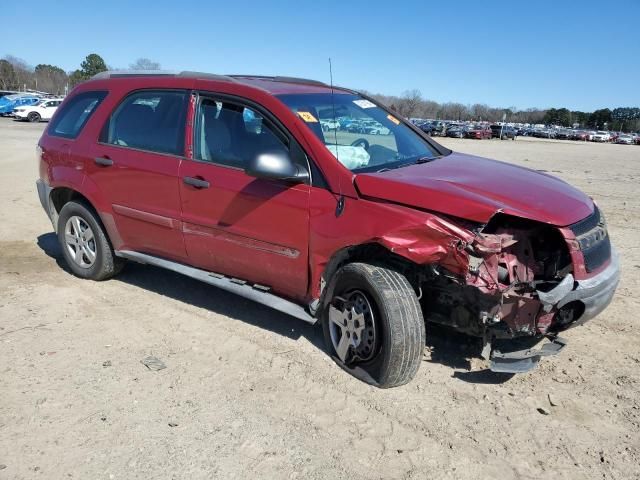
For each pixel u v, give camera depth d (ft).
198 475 9.50
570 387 12.39
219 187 13.93
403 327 11.43
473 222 10.95
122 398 11.65
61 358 13.23
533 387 12.36
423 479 9.55
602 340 14.51
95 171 16.76
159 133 15.48
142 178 15.55
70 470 9.55
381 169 13.03
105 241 17.34
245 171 12.57
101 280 18.25
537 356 11.84
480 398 11.89
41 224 25.93
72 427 10.68
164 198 15.16
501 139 192.65
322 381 12.41
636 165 76.48
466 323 12.01
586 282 11.46
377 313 11.91
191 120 14.83
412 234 11.16
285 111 13.26
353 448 10.27
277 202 13.00
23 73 325.21
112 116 16.71
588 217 12.25
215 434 10.57
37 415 11.01
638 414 11.44
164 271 19.38
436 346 14.01
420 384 12.37
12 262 20.16
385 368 11.68
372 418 11.14
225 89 14.42
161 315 15.72
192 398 11.71
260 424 10.89
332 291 12.78
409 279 12.39
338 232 12.06
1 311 15.80
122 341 14.15
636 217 30.55
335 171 12.32
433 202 11.19
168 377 12.50
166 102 15.55
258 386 12.19
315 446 10.29
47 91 318.24
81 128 17.44
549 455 10.23
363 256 12.73
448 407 11.55
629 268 20.56
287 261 13.16
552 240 11.76
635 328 15.23
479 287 10.99
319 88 15.69
